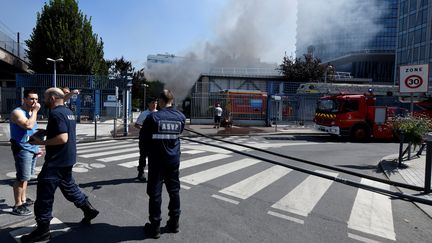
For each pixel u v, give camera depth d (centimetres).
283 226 452
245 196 585
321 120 1730
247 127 2300
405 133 888
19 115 448
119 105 2653
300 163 934
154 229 401
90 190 600
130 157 959
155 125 409
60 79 2592
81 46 3028
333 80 3142
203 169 806
